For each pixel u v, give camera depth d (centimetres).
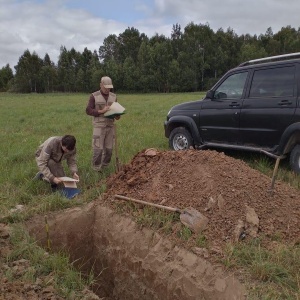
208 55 7388
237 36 8181
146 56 7388
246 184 537
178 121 839
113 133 724
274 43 7625
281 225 479
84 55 8806
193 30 7506
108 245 548
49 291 381
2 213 556
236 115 730
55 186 641
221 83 775
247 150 722
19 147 1014
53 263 432
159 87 7188
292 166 671
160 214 514
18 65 8138
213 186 532
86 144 1022
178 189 556
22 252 447
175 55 7588
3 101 3803
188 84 7044
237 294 370
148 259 480
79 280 414
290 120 647
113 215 553
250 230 462
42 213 564
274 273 379
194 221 477
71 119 1775
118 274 533
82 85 7800
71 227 561
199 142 812
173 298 440
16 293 371
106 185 635
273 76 687
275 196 526
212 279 402
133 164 661
